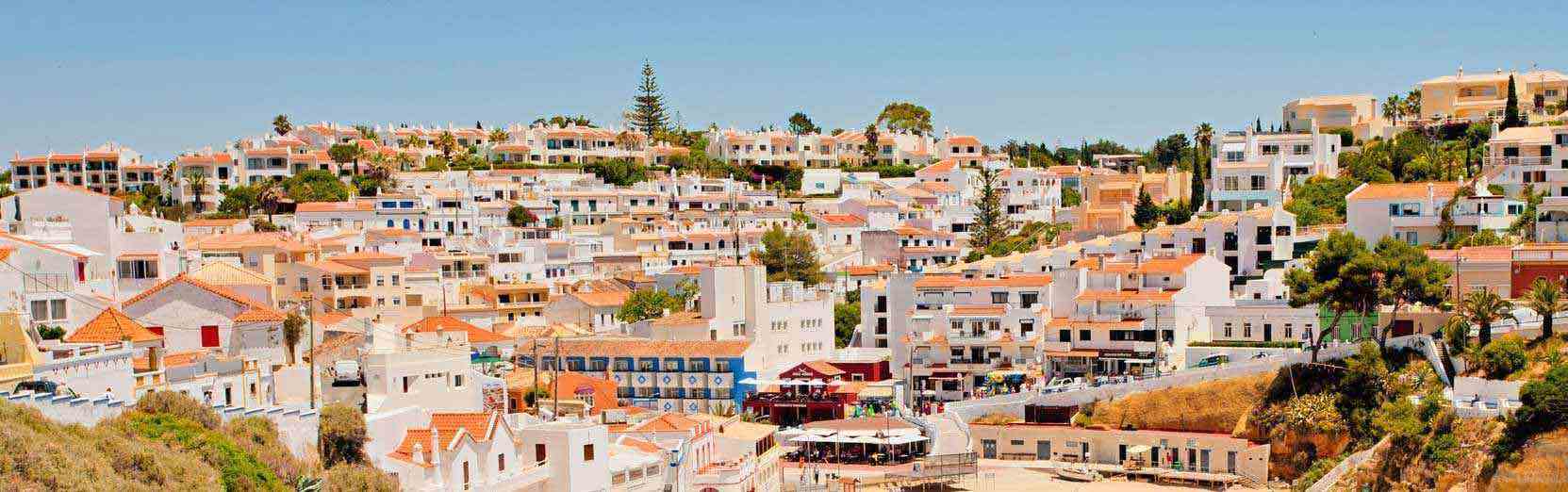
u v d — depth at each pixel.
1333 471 144.75
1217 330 184.88
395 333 169.88
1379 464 143.12
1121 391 169.62
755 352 196.62
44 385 96.50
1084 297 192.00
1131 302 188.75
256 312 138.75
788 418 188.50
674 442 137.62
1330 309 166.00
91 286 145.50
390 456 112.12
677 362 193.00
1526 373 146.75
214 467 97.94
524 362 194.25
